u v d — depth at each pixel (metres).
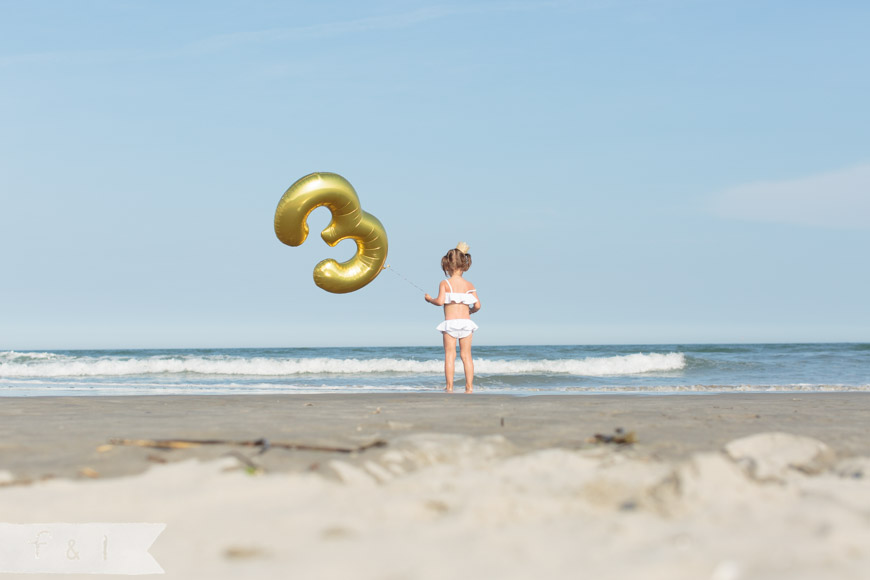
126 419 4.25
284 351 41.44
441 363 17.83
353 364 17.75
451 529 1.89
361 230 8.18
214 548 1.76
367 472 2.53
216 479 2.35
